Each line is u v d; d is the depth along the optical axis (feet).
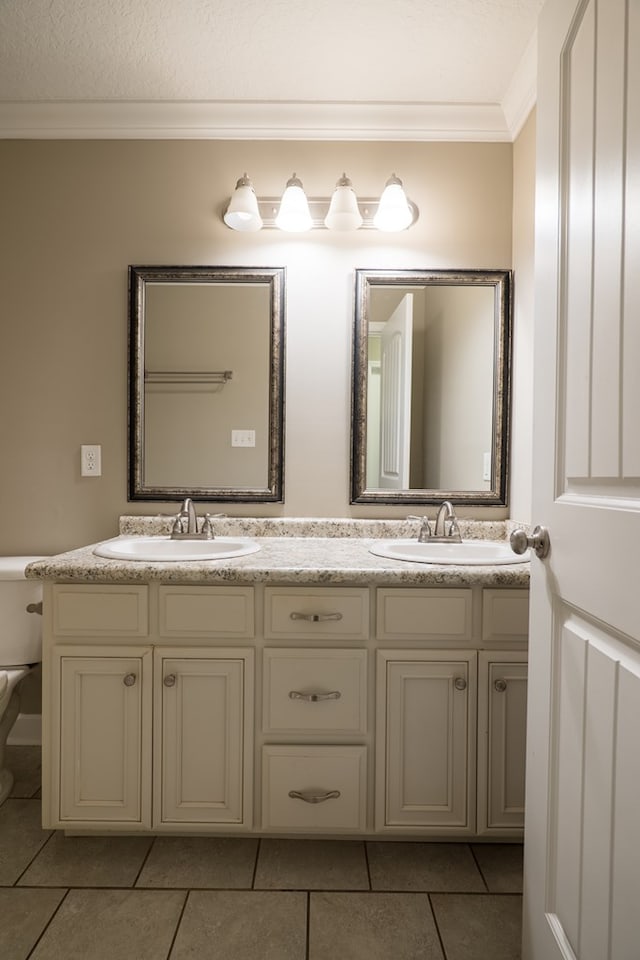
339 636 4.77
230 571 4.71
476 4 5.05
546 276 3.34
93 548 5.79
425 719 4.77
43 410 6.68
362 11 5.12
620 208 2.49
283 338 6.63
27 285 6.65
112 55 5.70
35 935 4.02
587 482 2.85
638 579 2.31
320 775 4.75
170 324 6.65
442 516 6.14
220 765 4.79
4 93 6.30
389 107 6.47
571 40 3.04
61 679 4.80
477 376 6.67
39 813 5.50
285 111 6.50
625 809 2.37
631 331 2.39
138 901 4.34
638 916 2.25
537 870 3.29
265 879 4.59
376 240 6.68
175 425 6.68
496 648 4.78
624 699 2.40
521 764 4.76
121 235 6.66
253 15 5.16
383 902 4.37
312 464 6.70
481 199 6.68
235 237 6.67
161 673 4.77
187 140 6.66
